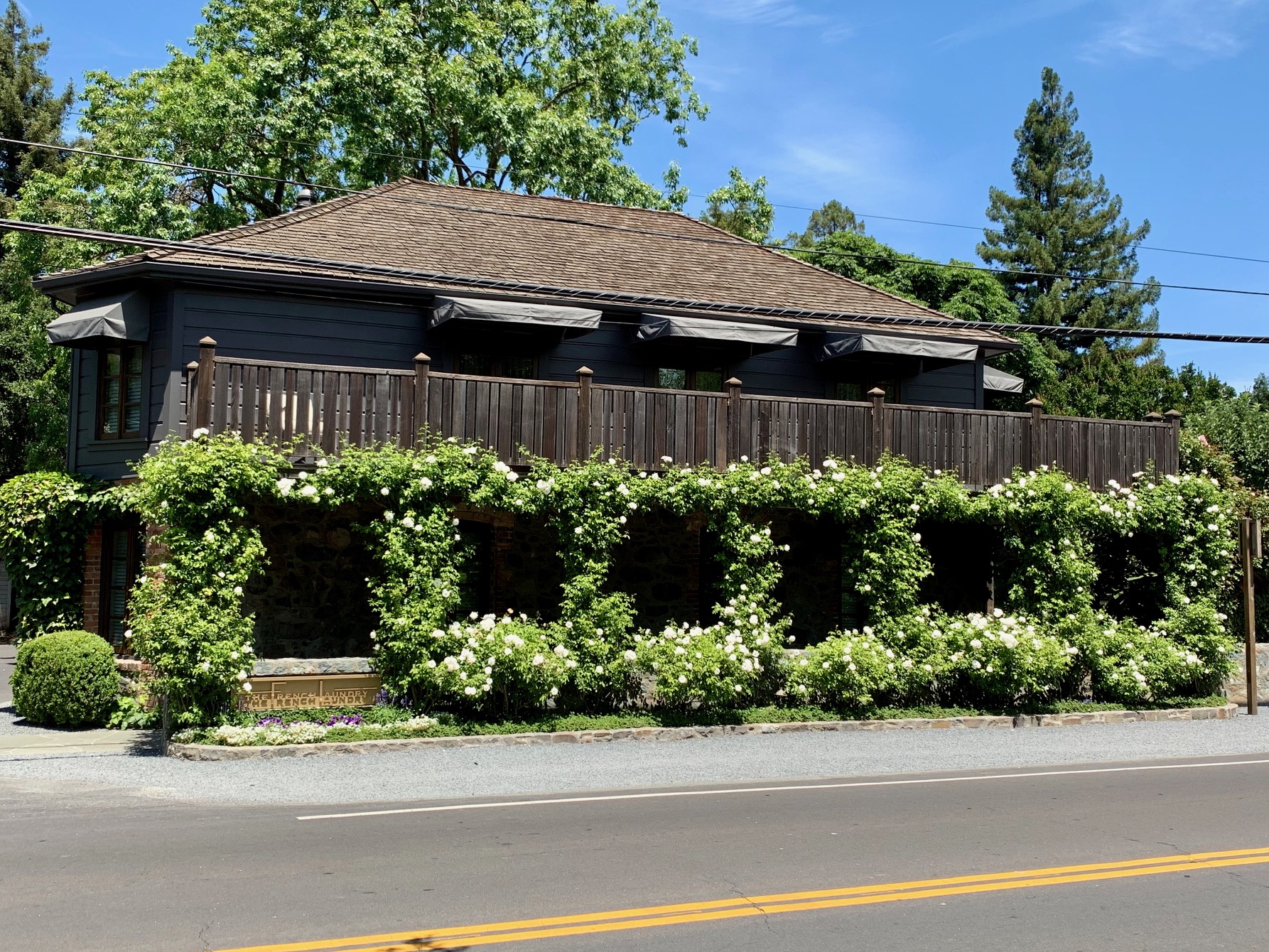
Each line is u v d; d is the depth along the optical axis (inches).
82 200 1080.8
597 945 234.2
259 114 1082.7
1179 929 250.5
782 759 501.4
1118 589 759.1
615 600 589.3
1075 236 2062.0
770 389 778.8
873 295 876.0
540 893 273.1
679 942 236.7
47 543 641.6
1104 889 282.4
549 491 575.5
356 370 561.0
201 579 515.2
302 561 605.6
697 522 703.1
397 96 1087.6
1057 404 1386.6
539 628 588.1
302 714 538.3
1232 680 735.1
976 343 788.0
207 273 614.9
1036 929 249.3
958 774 470.3
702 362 761.0
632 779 449.1
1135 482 724.0
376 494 552.4
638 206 1270.9
